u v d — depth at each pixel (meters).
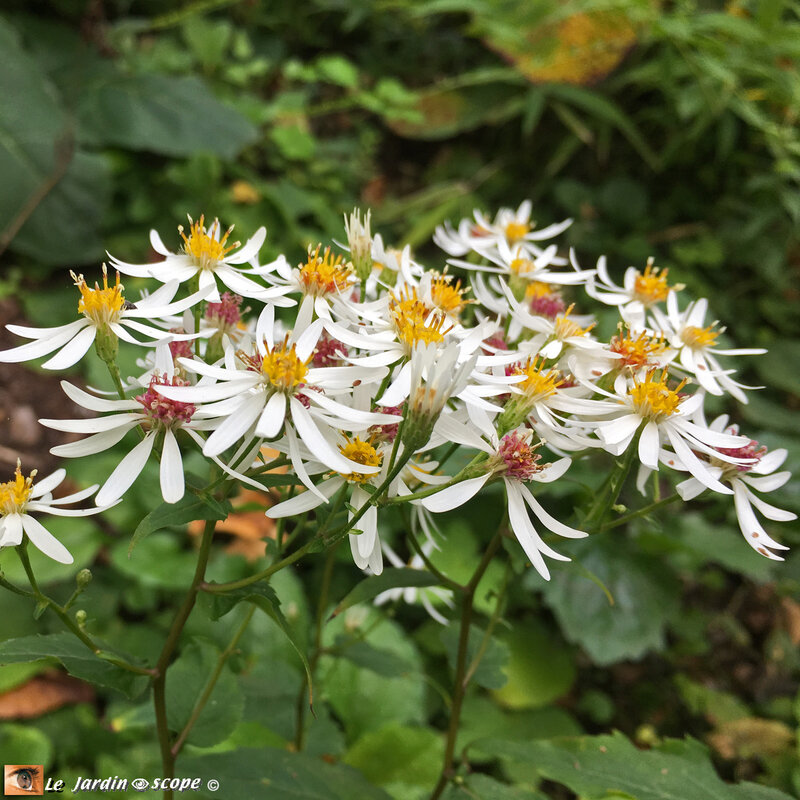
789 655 0.28
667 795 0.14
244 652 0.21
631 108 0.40
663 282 0.15
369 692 0.22
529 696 0.24
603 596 0.24
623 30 0.37
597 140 0.40
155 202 0.38
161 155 0.39
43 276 0.35
